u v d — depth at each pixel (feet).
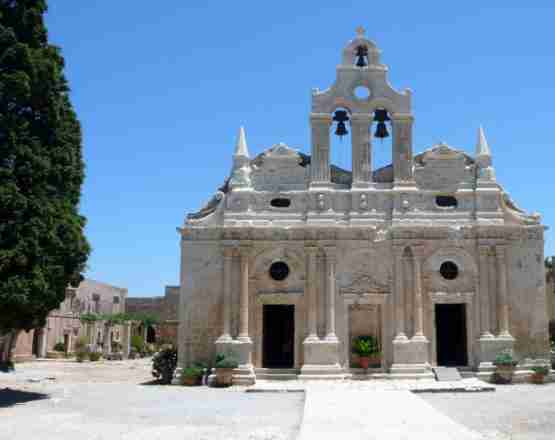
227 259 115.55
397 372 111.14
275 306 119.55
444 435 55.36
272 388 101.81
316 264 115.55
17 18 89.25
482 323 113.80
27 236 82.28
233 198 118.73
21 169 84.79
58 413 75.66
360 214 117.80
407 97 121.70
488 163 120.88
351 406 75.92
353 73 122.52
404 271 115.44
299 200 119.24
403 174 119.65
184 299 115.75
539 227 116.98
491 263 115.65
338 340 113.09
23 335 193.57
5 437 58.80
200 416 73.72
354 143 120.78
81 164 95.61
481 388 99.04
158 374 120.16
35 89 88.07
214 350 114.11
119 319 238.48
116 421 69.56
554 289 180.45
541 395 94.58
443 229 115.96
